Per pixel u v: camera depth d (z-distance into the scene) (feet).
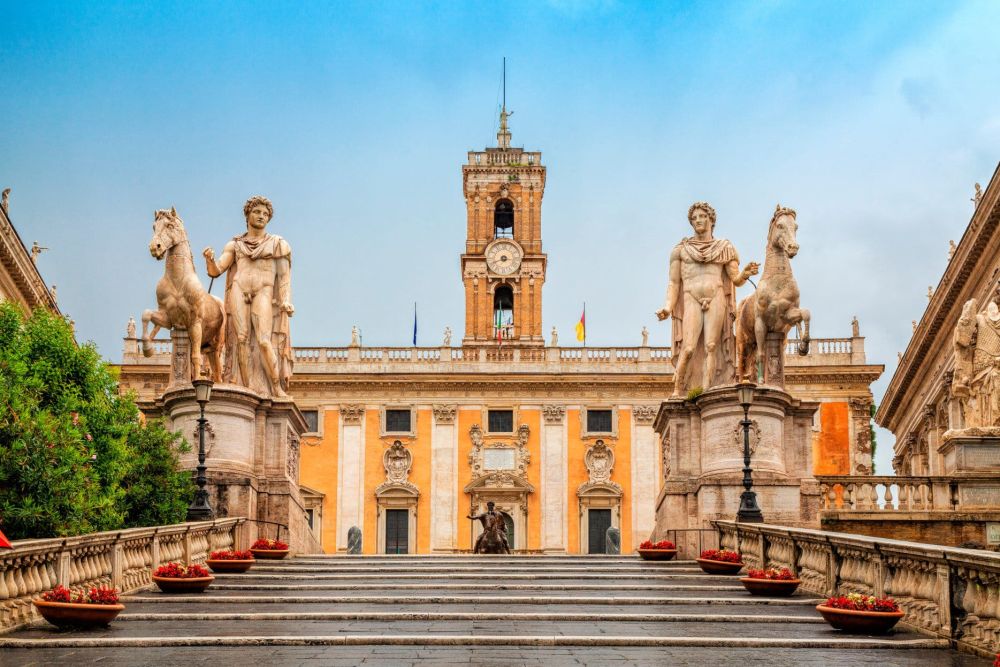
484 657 37.14
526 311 245.24
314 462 201.87
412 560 74.18
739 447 79.87
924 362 162.40
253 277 84.74
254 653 37.81
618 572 67.46
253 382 83.92
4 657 37.01
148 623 45.14
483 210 252.83
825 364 200.34
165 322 81.41
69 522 54.39
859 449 197.67
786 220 82.69
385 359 205.87
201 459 70.59
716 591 58.18
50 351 69.15
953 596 40.42
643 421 201.77
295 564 71.72
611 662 36.27
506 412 203.72
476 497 199.31
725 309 86.33
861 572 49.75
